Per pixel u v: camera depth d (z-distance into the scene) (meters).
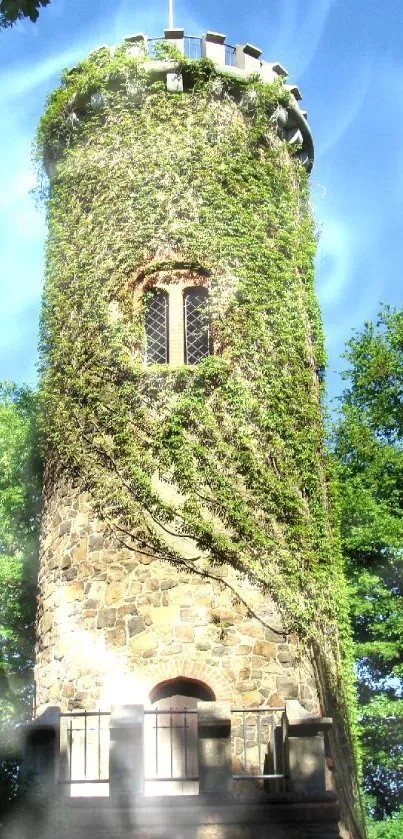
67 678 15.98
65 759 15.30
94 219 18.62
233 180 18.72
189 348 17.81
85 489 17.06
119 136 19.06
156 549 16.28
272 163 19.30
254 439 17.00
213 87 19.36
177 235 18.19
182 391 17.11
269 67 20.28
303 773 13.03
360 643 24.80
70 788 13.96
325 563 16.81
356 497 25.81
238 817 12.73
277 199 19.02
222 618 15.87
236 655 15.67
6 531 26.00
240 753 15.09
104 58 19.61
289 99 19.88
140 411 17.06
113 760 13.05
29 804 12.06
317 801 12.88
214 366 17.19
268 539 16.45
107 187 18.73
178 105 19.23
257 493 16.69
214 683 15.48
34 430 24.31
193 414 16.94
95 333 17.81
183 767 15.19
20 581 25.41
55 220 19.19
